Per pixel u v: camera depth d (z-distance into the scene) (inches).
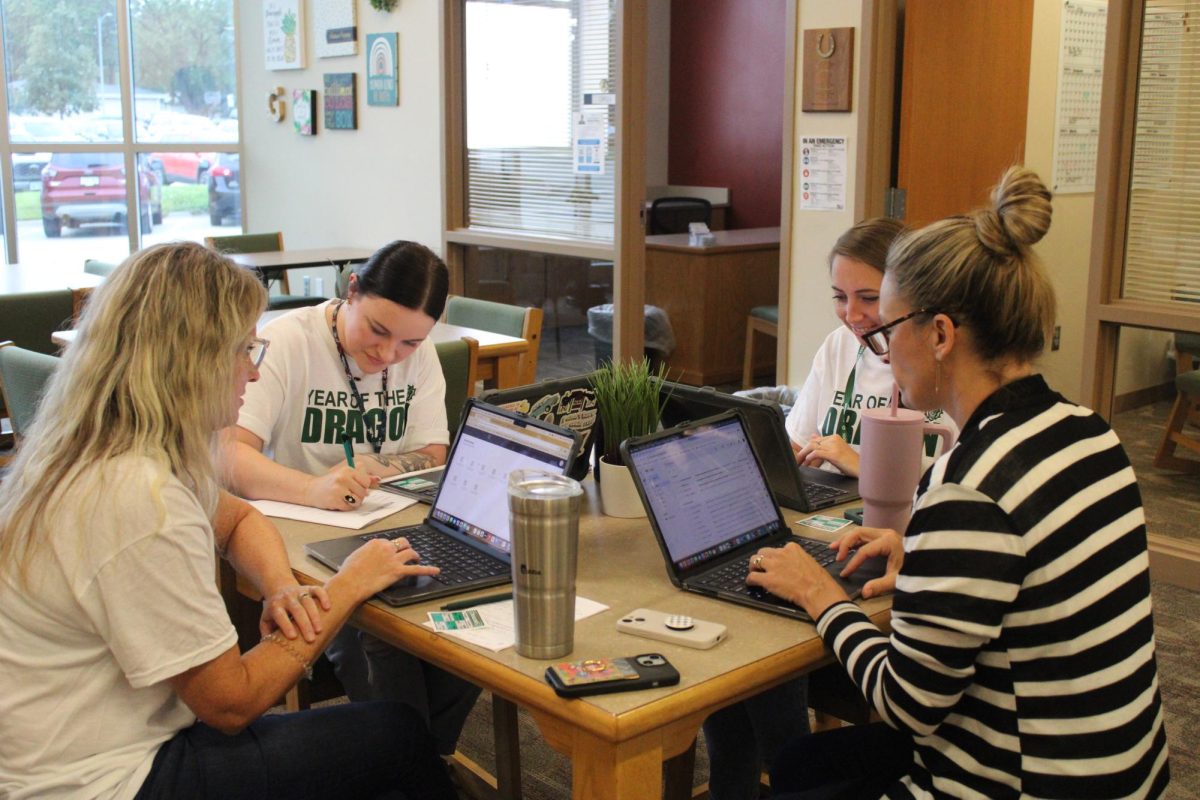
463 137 240.2
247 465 77.4
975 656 46.2
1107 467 47.4
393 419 91.0
